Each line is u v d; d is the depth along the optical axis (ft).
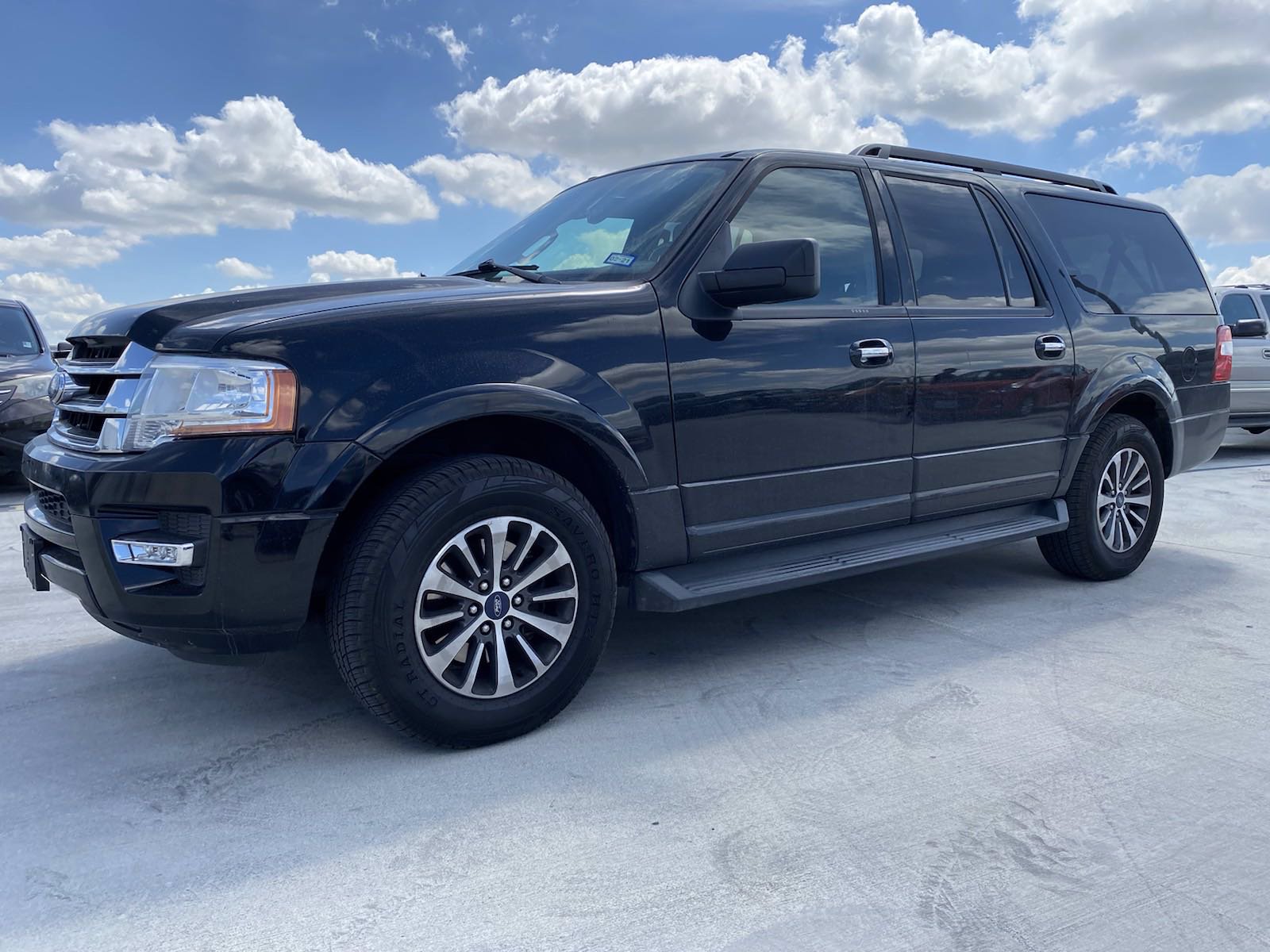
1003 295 13.35
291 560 7.90
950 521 12.95
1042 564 16.30
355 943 5.98
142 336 8.40
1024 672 10.84
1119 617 13.03
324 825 7.47
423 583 8.29
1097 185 16.28
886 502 11.79
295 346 8.00
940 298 12.48
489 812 7.66
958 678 10.64
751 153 11.28
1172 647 11.75
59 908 6.39
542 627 9.04
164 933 6.11
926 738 9.04
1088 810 7.64
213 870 6.84
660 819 7.52
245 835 7.34
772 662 11.23
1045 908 6.34
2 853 7.09
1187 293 16.51
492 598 8.74
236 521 7.75
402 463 8.88
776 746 8.87
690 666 11.09
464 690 8.63
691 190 10.94
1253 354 31.35
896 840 7.18
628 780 8.20
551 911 6.31
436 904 6.39
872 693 10.19
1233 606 13.60
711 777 8.25
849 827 7.37
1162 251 16.44
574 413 8.99
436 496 8.29
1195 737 9.05
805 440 10.84
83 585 8.34
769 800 7.82
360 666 8.16
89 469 8.02
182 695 10.29
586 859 6.93
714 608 13.58
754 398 10.34
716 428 10.11
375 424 8.07
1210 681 10.53
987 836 7.23
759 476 10.53
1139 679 10.61
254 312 8.57
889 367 11.49
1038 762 8.50
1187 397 15.88
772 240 10.61
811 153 11.78
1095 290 14.69
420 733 8.50
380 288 9.72
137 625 8.06
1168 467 15.93
